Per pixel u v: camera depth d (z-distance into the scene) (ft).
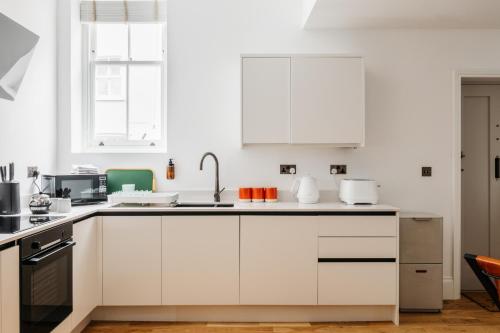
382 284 8.59
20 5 8.57
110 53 11.18
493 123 11.36
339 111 9.48
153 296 8.57
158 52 11.18
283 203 9.75
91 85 11.04
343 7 8.95
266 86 9.48
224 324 8.73
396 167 10.50
